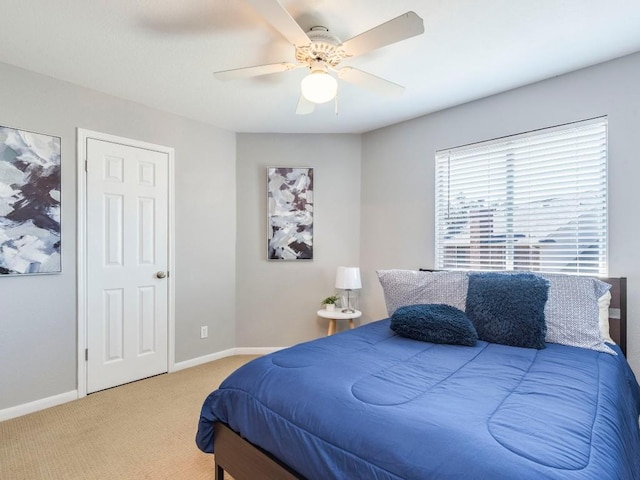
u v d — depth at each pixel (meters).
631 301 2.08
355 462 1.01
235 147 3.57
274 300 3.60
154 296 2.98
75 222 2.52
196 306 3.28
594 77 2.23
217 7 1.68
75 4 1.65
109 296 2.71
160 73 2.35
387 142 3.40
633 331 2.07
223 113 3.08
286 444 1.21
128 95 2.71
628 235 2.10
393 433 1.01
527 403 1.15
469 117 2.82
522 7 1.67
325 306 3.46
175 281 3.12
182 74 2.37
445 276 2.44
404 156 3.26
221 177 3.46
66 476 1.69
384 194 3.42
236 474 1.46
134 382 2.84
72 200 2.50
